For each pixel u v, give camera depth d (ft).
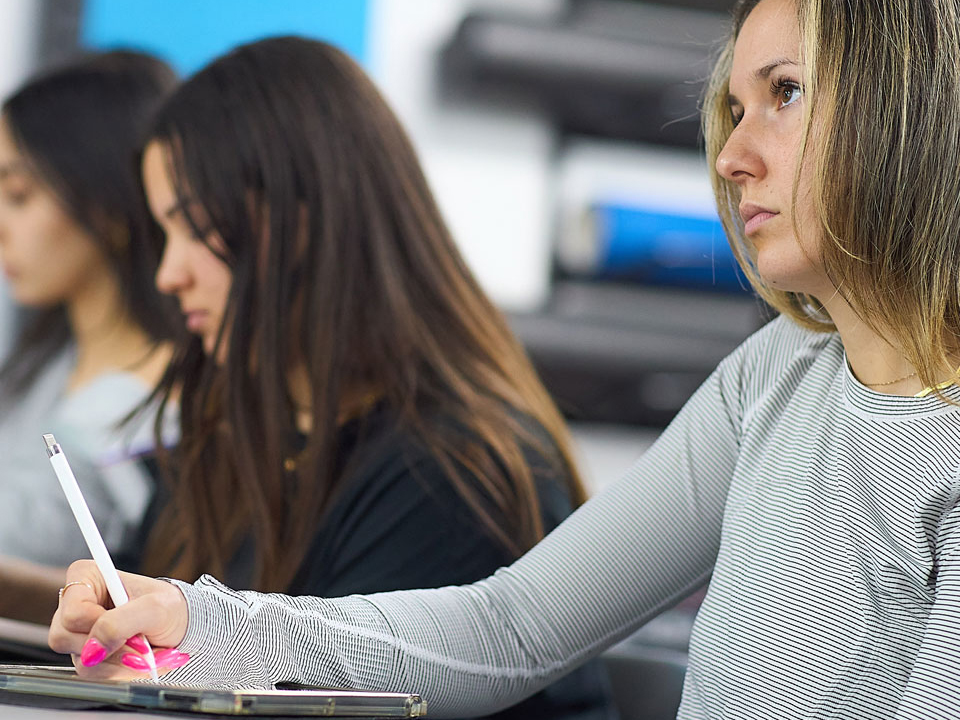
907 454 4.57
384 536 6.60
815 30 4.50
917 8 4.39
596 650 5.66
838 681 4.61
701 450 5.71
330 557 6.81
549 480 7.02
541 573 5.60
